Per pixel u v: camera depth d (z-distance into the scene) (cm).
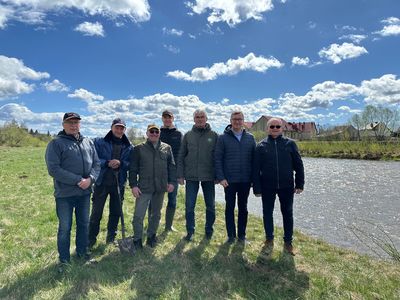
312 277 538
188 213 709
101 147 630
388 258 702
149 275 518
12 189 1338
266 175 633
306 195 1589
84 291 459
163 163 649
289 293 482
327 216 1149
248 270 558
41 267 538
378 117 6606
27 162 2692
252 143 671
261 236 774
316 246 730
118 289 473
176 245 668
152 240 661
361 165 3331
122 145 648
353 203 1379
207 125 701
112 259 580
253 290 486
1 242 659
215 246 668
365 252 759
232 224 691
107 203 1144
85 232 565
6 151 4444
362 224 1038
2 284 478
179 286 487
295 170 643
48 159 510
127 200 1185
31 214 914
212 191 717
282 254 633
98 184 627
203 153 692
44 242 670
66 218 530
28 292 454
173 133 788
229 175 665
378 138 5506
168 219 775
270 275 539
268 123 641
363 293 484
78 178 520
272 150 631
